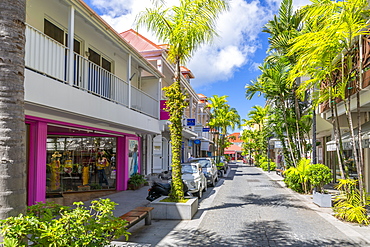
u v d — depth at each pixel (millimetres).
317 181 11250
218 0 8953
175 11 9430
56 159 13523
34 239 3367
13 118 3242
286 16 14688
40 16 9820
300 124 14773
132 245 6047
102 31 10273
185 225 7867
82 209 3910
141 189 15117
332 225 7840
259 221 8305
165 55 18656
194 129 29453
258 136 41562
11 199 3156
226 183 19484
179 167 9242
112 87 11266
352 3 7051
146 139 20453
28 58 6785
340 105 12172
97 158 14609
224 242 6383
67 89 8039
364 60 8672
